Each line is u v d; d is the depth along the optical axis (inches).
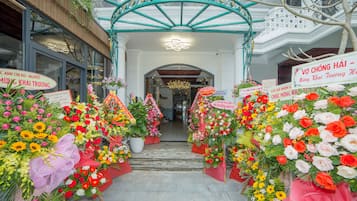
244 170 109.4
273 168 67.5
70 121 79.6
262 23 177.9
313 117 52.8
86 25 136.1
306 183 51.8
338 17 160.4
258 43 222.8
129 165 151.9
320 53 234.4
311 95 55.1
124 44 194.5
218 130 134.0
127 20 175.0
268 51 220.7
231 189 123.3
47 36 104.3
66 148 48.7
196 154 170.4
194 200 110.4
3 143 44.8
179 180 136.9
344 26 75.1
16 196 46.6
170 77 276.8
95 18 156.4
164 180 136.9
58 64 115.3
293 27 212.8
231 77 236.2
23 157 44.7
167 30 174.4
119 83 167.2
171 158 161.3
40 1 93.9
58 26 112.0
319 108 52.4
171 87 316.2
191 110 211.3
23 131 46.1
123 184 130.0
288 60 259.4
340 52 79.3
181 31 175.2
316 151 48.5
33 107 51.3
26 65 89.4
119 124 128.7
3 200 45.4
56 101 72.8
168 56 245.1
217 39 201.6
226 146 153.0
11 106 49.5
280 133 57.4
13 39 110.6
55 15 105.1
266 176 77.9
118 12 137.7
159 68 250.5
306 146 49.8
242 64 195.2
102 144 137.6
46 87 64.9
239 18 177.2
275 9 216.5
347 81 49.4
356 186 45.5
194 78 286.4
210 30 175.8
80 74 143.5
